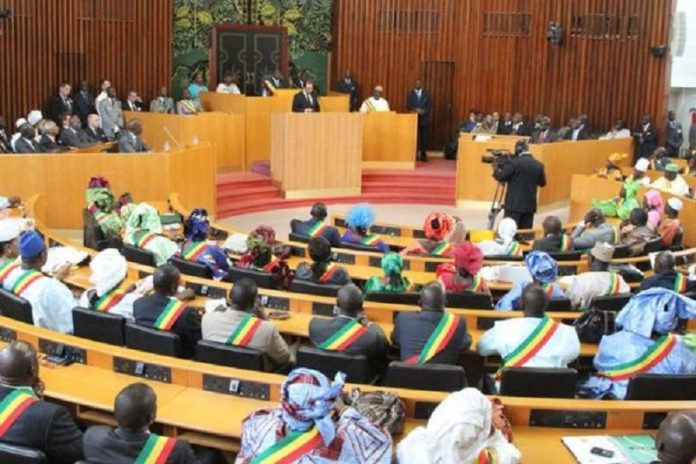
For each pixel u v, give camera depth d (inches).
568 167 675.4
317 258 293.7
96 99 660.1
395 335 223.1
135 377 199.3
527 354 210.7
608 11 791.7
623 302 269.9
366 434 141.9
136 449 143.9
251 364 203.3
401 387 192.1
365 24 816.9
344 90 795.4
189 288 280.1
